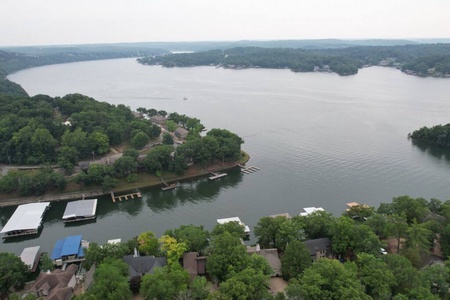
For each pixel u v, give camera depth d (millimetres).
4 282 100750
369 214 139375
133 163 190000
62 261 121000
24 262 115250
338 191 180250
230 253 103875
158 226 152500
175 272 96625
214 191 186125
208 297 85188
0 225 159250
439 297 92938
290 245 107562
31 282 109438
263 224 125438
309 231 123250
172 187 189375
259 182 193750
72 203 167125
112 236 144750
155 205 173375
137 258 108938
